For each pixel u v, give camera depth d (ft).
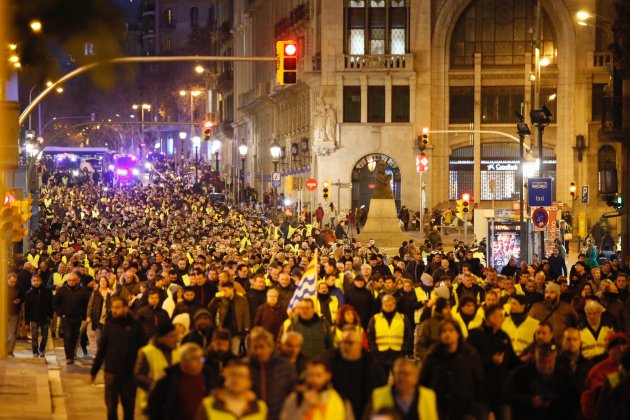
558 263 263.08
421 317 129.29
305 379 82.99
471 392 94.63
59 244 294.25
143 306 142.51
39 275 190.60
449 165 563.48
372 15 565.12
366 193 567.59
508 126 557.33
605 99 286.05
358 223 505.66
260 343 90.38
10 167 178.29
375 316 123.75
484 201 560.20
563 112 547.90
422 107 560.61
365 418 81.30
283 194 615.16
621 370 94.84
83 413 137.08
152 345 103.35
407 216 538.47
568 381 94.43
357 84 563.89
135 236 339.77
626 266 228.84
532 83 548.31
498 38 558.97
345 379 94.43
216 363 94.99
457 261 256.52
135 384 105.19
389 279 155.22
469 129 558.97
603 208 534.78
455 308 142.72
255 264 225.97
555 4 546.26
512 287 160.45
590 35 544.62
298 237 309.83
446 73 561.02
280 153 641.40
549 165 553.23
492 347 103.96
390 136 562.66
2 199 179.93
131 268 179.32
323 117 563.89
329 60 563.48
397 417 62.39
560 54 549.13
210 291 162.61
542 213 268.00
